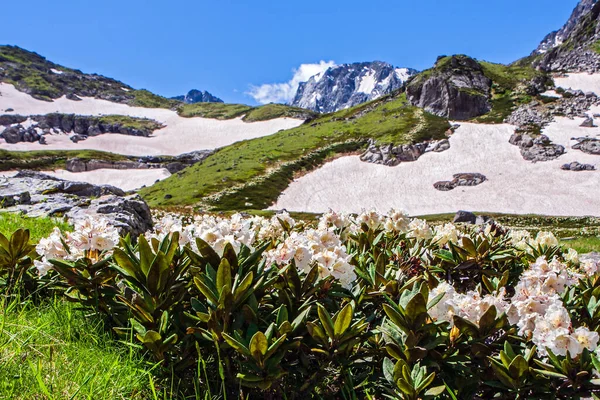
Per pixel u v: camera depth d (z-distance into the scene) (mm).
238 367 2631
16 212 8805
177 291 2756
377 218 4797
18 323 2752
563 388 2277
